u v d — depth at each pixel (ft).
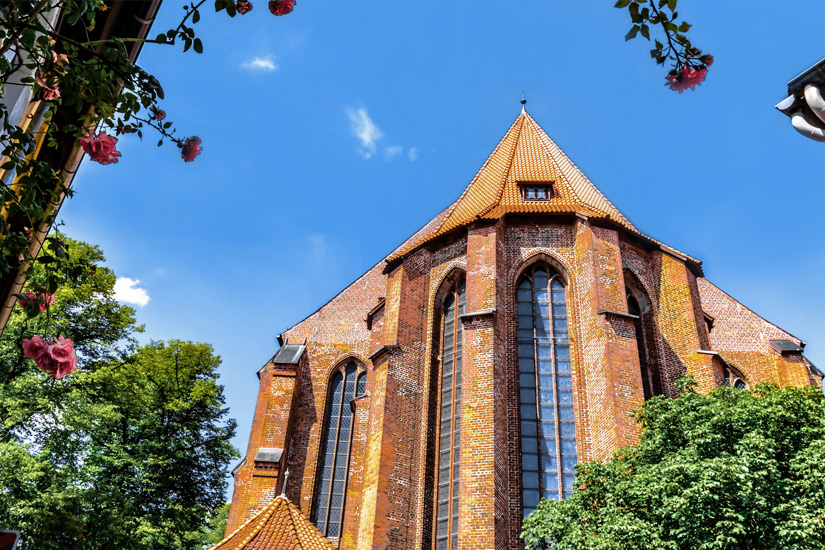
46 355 16.20
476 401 70.54
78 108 19.42
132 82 19.70
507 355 77.82
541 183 92.38
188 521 109.09
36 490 75.77
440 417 80.18
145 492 107.86
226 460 121.60
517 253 84.43
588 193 96.32
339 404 105.50
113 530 86.33
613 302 76.64
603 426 70.13
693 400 55.62
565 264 83.41
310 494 96.94
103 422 88.69
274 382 101.24
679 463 48.55
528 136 108.68
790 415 51.31
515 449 72.54
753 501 46.03
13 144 18.81
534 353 78.89
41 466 75.15
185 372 123.34
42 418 83.46
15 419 79.15
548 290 83.20
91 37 22.18
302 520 69.26
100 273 94.53
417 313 86.58
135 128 20.39
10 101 20.67
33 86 19.51
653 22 19.44
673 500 46.47
